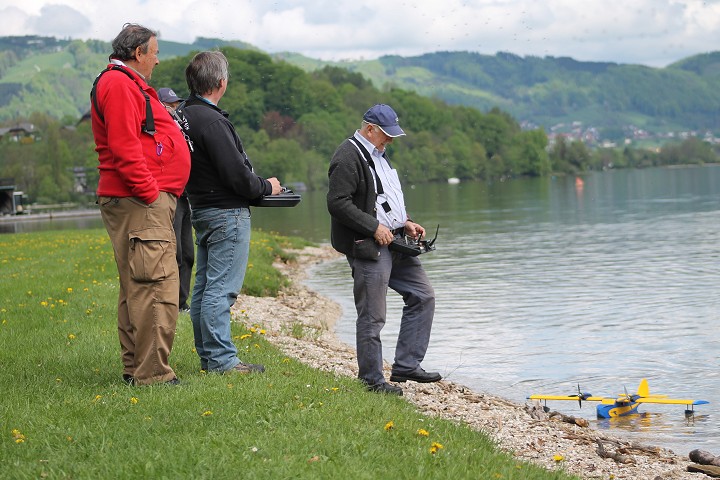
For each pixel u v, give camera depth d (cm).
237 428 561
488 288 1933
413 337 808
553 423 856
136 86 636
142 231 645
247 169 696
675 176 12975
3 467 489
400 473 507
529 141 14888
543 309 1623
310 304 1614
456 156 13500
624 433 866
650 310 1595
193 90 709
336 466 502
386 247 771
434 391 931
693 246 2881
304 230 4344
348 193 751
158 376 667
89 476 473
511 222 4444
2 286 1384
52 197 10769
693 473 691
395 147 12812
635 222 4191
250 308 1426
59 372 741
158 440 528
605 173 16025
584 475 653
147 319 657
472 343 1311
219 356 725
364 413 629
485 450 598
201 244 728
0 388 669
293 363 841
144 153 641
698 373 1116
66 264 1741
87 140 12600
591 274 2172
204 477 471
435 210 5853
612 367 1154
